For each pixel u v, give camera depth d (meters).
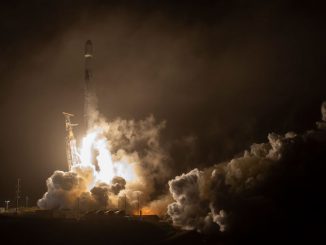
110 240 83.69
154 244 81.88
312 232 83.44
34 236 85.12
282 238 83.31
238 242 83.75
